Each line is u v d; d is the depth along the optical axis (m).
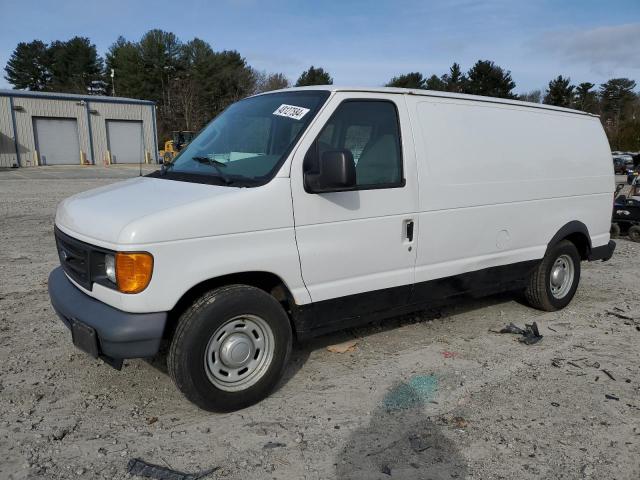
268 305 3.75
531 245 5.57
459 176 4.76
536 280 5.84
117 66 68.19
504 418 3.75
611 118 76.31
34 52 83.75
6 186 20.08
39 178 24.45
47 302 5.95
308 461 3.24
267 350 3.85
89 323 3.41
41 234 10.03
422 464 3.23
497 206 5.11
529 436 3.54
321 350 4.84
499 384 4.25
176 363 3.50
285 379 4.29
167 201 3.55
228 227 3.52
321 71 68.56
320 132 3.95
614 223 11.38
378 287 4.35
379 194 4.22
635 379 4.39
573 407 3.91
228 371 3.71
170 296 3.36
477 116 4.98
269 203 3.67
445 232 4.71
